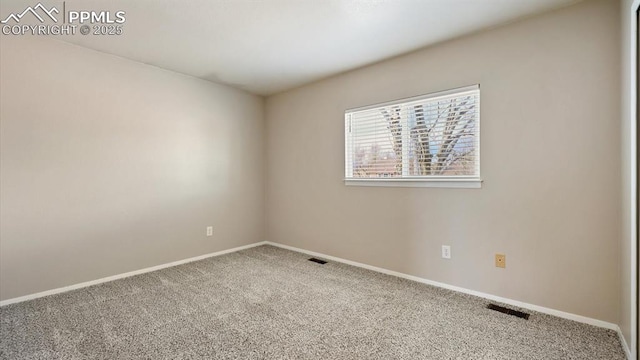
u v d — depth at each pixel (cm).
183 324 206
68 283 268
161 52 287
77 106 272
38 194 253
